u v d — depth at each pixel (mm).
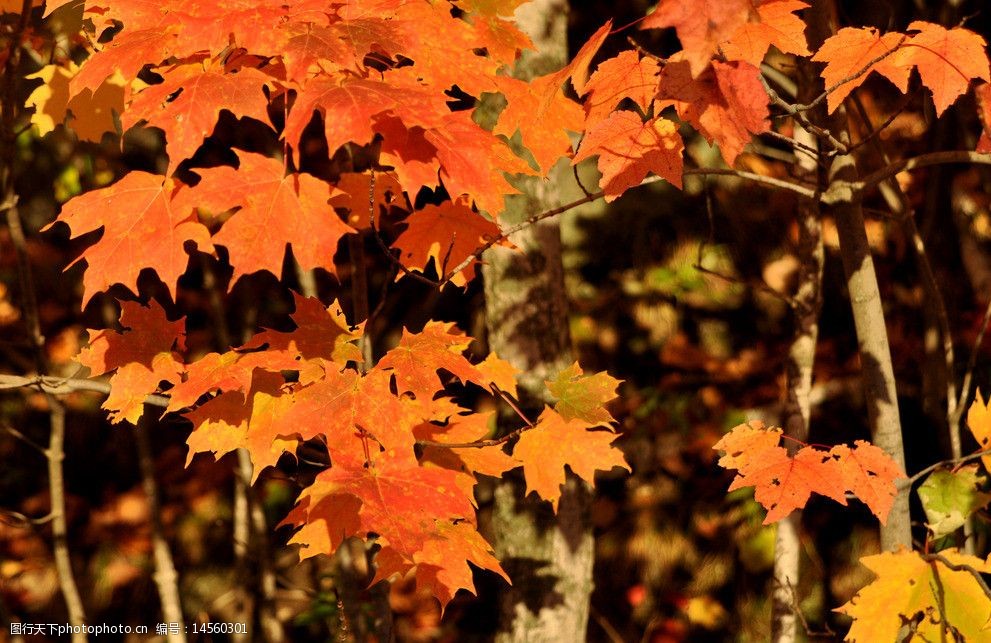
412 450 1885
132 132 4781
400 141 1786
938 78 1854
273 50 1717
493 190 1831
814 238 3240
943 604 2109
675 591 4703
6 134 2725
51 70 2742
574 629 3588
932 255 4953
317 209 1869
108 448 5230
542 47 3389
